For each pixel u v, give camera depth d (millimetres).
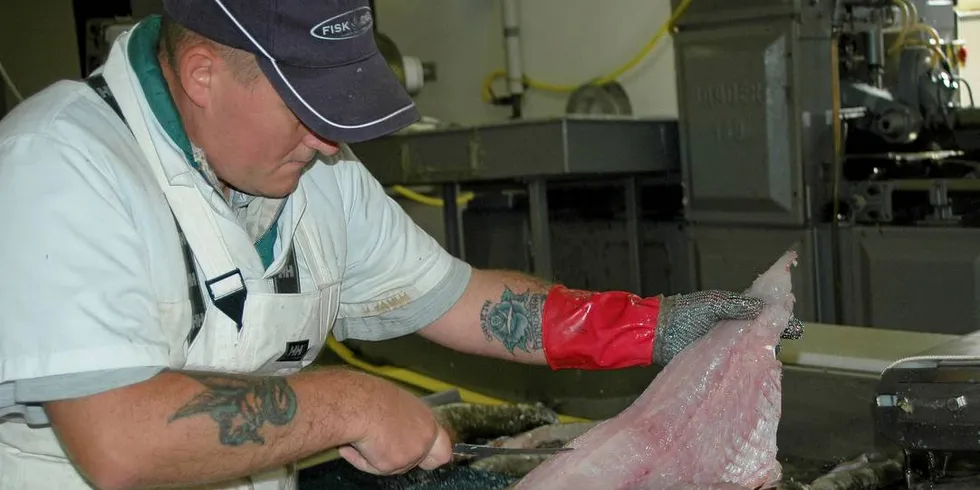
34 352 937
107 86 1109
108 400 951
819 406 1608
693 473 1271
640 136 3109
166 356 1026
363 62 1045
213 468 1001
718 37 2955
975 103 3809
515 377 2100
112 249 989
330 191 1300
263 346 1186
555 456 1314
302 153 1107
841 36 2963
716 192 3049
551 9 4387
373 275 1401
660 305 1350
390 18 5055
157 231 1063
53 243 953
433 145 3201
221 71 1013
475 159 3080
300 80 1002
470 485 1548
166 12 1064
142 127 1087
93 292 957
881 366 1579
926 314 2719
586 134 2912
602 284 3688
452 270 1426
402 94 1076
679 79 3098
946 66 3160
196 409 982
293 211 1212
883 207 2807
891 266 2766
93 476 966
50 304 940
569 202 3770
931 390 1170
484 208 3906
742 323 1320
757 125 2904
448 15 4809
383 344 2518
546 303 1389
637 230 3535
